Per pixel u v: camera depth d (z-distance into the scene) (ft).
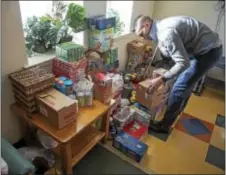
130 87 6.59
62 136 4.03
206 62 5.07
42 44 5.37
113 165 5.03
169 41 4.64
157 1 9.00
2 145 3.98
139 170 4.82
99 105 5.01
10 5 3.99
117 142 5.38
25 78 4.33
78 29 5.73
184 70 4.89
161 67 5.95
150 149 5.26
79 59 5.09
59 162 4.66
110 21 6.11
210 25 7.73
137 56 7.76
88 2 5.88
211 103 5.50
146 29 5.22
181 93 5.48
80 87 4.81
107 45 6.34
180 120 5.77
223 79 5.11
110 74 6.21
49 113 4.10
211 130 5.29
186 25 4.78
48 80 4.43
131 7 7.61
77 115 4.59
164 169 4.68
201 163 4.62
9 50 4.27
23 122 4.99
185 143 5.23
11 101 4.72
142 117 5.99
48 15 5.82
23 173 3.58
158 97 5.84
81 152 4.78
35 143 5.14
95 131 5.41
